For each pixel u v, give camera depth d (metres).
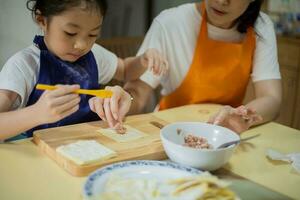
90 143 0.86
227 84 1.44
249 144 1.00
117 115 0.96
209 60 1.42
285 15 2.77
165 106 1.53
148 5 2.58
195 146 0.86
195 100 1.47
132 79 1.39
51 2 0.96
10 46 1.84
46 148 0.86
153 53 1.26
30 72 1.06
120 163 0.74
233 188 0.75
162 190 0.64
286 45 2.60
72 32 0.96
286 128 1.16
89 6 0.93
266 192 0.75
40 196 0.68
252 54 1.44
